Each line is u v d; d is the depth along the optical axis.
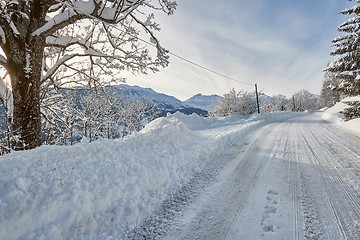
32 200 3.01
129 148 5.63
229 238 3.41
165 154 6.21
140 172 4.79
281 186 5.41
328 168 6.66
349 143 10.48
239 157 8.57
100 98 7.30
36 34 5.00
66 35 6.46
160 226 3.78
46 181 3.39
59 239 2.99
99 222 3.51
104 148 4.98
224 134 12.45
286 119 32.62
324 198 4.64
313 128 18.19
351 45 17.14
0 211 2.72
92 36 5.90
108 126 17.39
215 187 5.52
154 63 6.62
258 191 5.18
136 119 39.12
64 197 3.28
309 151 9.20
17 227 2.74
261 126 21.09
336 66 18.17
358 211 4.04
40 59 5.21
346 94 20.27
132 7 4.77
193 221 3.93
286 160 7.89
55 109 7.43
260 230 3.59
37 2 5.07
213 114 48.00
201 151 8.06
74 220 3.23
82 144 4.80
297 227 3.62
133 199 4.20
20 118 4.91
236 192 5.17
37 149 4.06
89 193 3.57
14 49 4.84
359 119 17.36
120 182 4.21
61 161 3.95
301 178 5.91
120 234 3.51
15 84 4.95
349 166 6.73
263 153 9.17
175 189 5.30
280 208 4.30
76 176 3.78
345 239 3.26
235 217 4.03
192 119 23.81
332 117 27.08
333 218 3.85
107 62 6.58
